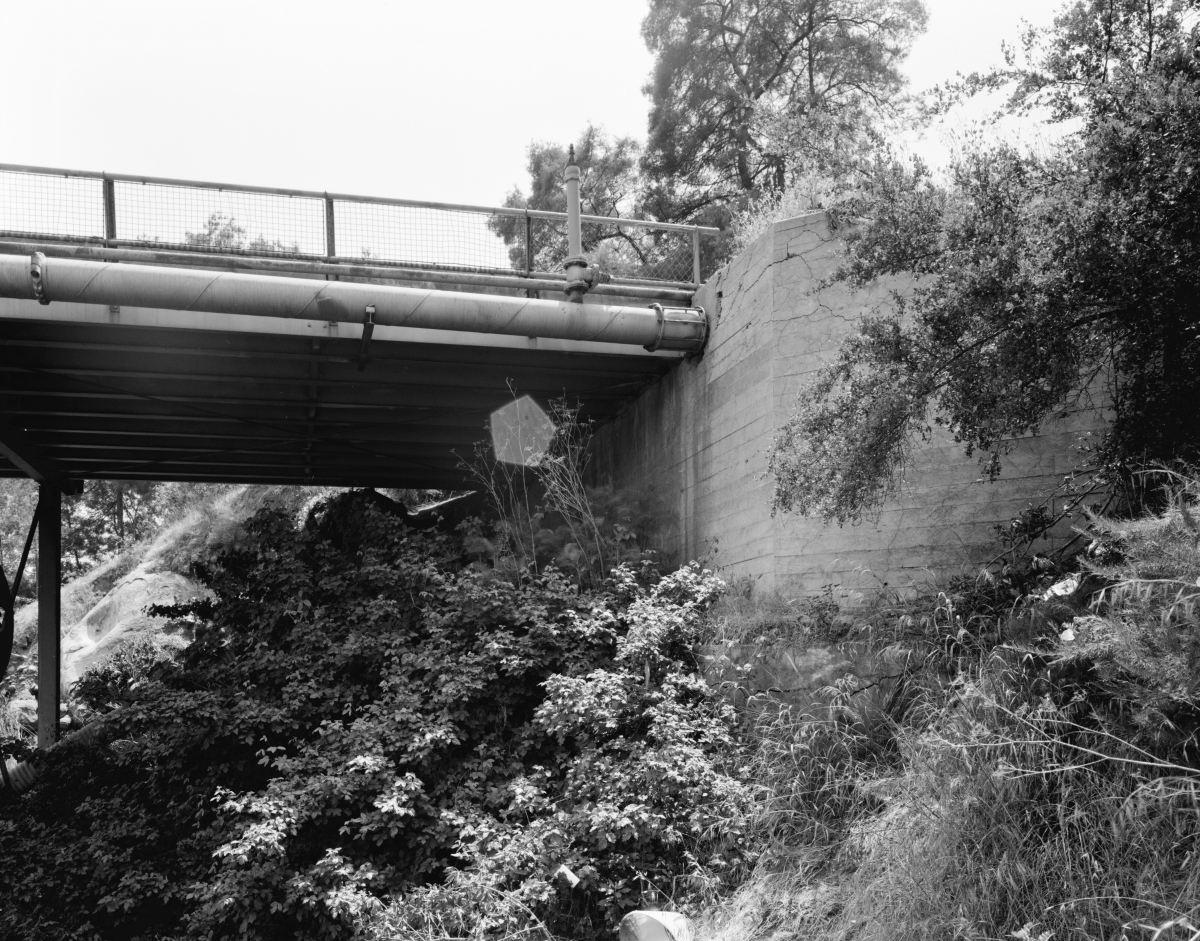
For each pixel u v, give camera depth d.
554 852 7.38
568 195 12.18
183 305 10.71
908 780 5.81
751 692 8.44
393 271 11.77
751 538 10.22
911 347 7.02
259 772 10.10
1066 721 5.03
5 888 9.16
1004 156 6.68
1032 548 8.13
